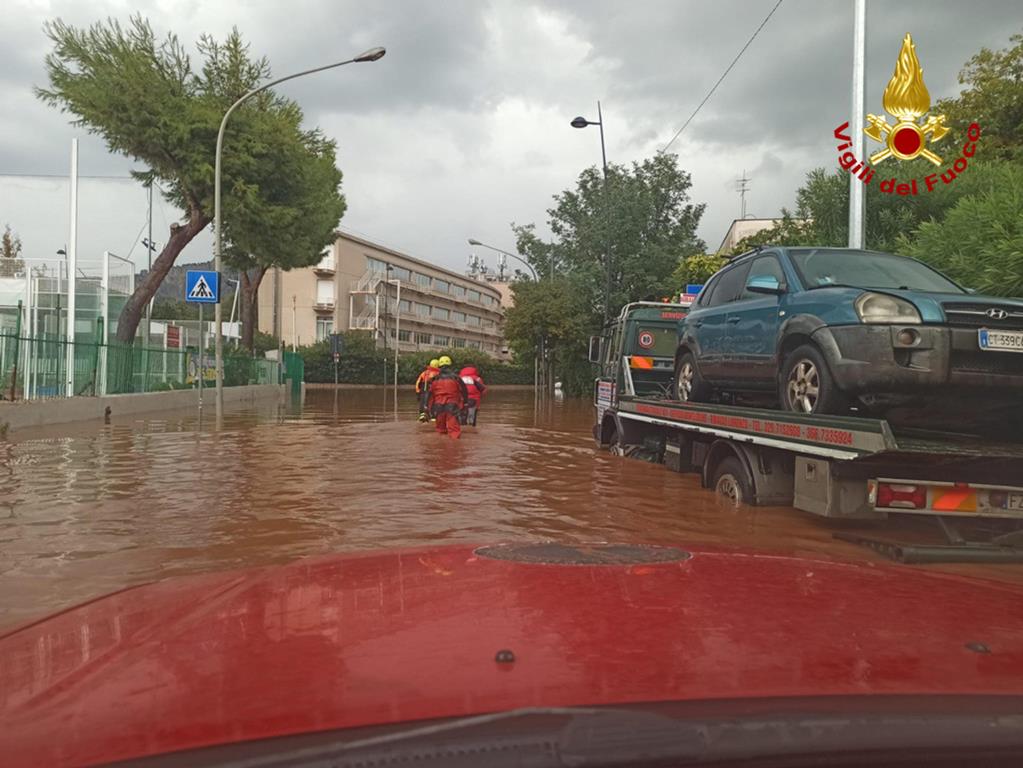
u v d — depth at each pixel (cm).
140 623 192
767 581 222
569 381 4269
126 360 2261
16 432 1566
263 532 668
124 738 114
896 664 147
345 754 103
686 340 981
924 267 791
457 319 9888
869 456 561
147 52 2466
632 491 890
